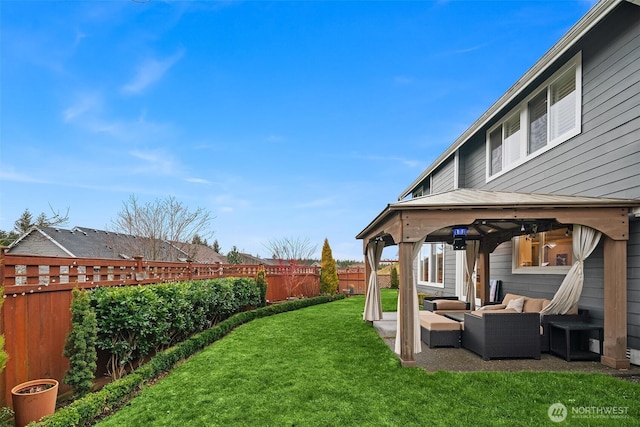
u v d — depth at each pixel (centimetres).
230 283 1007
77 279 507
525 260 922
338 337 821
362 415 420
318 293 1819
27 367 413
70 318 487
